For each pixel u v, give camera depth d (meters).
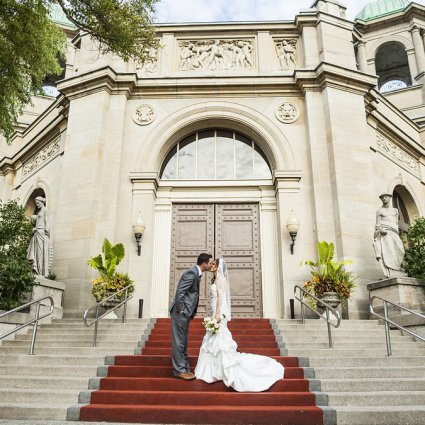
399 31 22.95
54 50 9.99
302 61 14.27
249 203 13.20
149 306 11.48
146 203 12.38
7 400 5.37
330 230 11.91
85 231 11.70
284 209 12.27
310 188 12.52
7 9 8.36
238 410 4.81
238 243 12.76
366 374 6.09
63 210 12.28
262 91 13.65
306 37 14.26
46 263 10.80
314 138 12.84
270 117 13.41
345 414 4.75
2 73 9.12
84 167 12.45
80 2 8.45
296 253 11.85
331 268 10.20
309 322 9.44
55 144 15.63
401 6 24.03
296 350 7.24
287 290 11.52
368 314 10.98
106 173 12.52
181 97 13.72
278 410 4.79
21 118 20.75
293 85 13.65
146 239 12.02
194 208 13.16
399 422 4.73
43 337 8.43
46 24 9.19
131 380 5.69
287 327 8.97
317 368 6.05
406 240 14.28
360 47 23.34
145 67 14.25
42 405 5.09
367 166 12.72
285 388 5.54
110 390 5.59
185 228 12.95
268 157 13.53
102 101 13.02
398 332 8.91
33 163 17.48
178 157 13.83
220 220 13.01
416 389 5.69
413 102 20.92
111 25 8.56
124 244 11.98
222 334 5.67
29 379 5.84
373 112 14.79
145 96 13.72
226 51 14.55
